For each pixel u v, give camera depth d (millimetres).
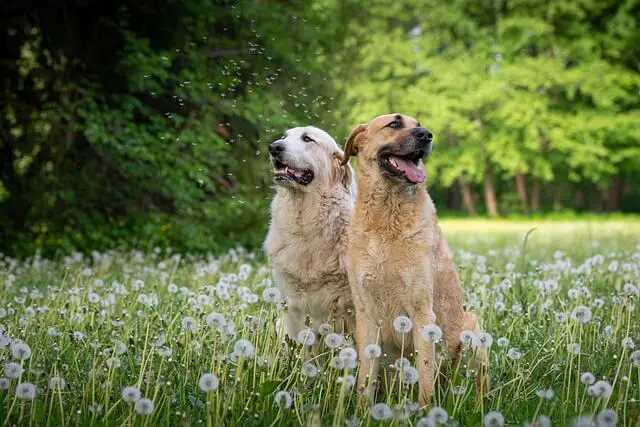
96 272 7852
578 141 32125
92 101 10211
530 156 32656
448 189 43719
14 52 11469
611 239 13055
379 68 33031
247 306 5113
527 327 5004
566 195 43906
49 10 11016
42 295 5871
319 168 5262
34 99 11523
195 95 10211
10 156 11273
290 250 5203
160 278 7164
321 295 5184
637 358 3619
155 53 10953
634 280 6359
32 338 4367
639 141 32750
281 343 4238
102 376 3742
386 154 4711
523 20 31875
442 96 32094
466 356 4035
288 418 3396
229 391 3375
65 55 11023
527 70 31266
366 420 3391
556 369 4102
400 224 4492
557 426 3338
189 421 3350
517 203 36719
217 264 8688
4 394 3625
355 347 5078
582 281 6430
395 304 4531
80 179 10938
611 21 32344
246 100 10875
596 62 31531
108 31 11148
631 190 43781
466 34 34219
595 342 4539
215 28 11398
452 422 3229
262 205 11562
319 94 11461
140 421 3240
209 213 10859
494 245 13562
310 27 11727
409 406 3291
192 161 10664
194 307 4812
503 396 3965
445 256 4734
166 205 12453
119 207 11594
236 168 11469
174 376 3863
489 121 33719
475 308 5594
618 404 3402
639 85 32312
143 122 11570
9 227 10773
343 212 5293
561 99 33281
